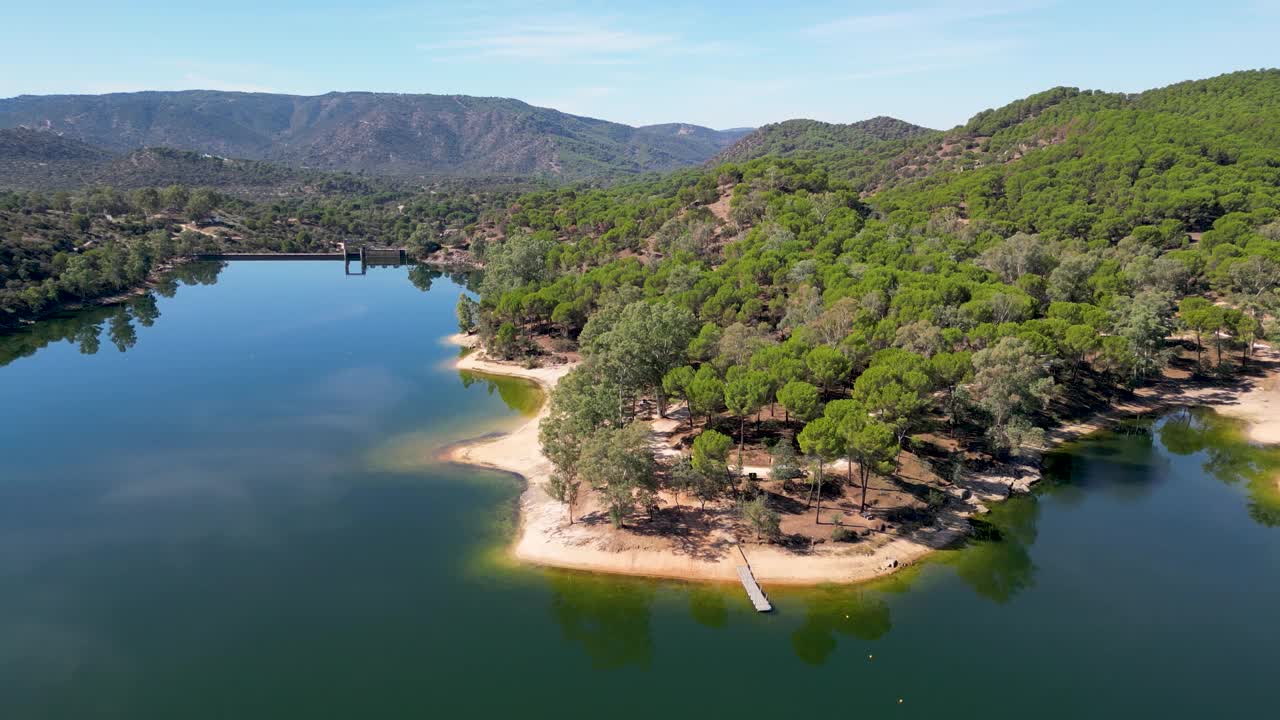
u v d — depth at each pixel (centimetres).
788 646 6675
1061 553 8081
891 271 15525
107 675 6188
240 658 6444
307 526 8788
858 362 11512
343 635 6781
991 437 10306
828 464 9212
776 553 7900
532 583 7638
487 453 10969
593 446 8088
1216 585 7462
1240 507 9138
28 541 8394
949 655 6506
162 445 11312
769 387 9638
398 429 12019
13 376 14888
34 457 10781
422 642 6706
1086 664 6338
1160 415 12262
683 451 10106
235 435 11738
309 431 11912
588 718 5775
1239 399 12731
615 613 7162
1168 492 9562
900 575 7694
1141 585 7494
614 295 16088
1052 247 18262
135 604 7200
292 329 19238
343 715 5788
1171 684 6062
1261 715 5684
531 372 15100
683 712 5878
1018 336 11500
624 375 10894
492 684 6194
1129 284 16000
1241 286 15600
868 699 5978
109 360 16150
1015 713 5772
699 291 15488
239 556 8106
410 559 8075
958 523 8712
